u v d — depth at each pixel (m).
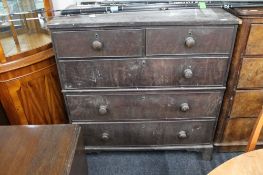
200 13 1.14
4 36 1.39
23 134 0.89
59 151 0.81
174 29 1.06
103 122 1.37
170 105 1.30
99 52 1.12
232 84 1.25
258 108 1.33
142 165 1.53
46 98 1.43
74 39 1.08
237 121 1.39
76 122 1.37
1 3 1.25
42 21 1.39
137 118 1.36
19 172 0.74
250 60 1.17
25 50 1.27
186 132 1.41
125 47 1.11
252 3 1.22
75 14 1.20
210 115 1.33
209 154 1.49
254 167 0.68
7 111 1.41
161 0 1.30
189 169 1.49
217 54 1.13
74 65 1.16
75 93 1.26
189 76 1.15
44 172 0.74
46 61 1.34
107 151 1.58
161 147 1.47
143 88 1.24
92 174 1.47
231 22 1.03
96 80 1.21
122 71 1.18
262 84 1.24
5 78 1.25
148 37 1.08
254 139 0.85
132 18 1.09
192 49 1.11
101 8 1.21
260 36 1.10
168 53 1.12
